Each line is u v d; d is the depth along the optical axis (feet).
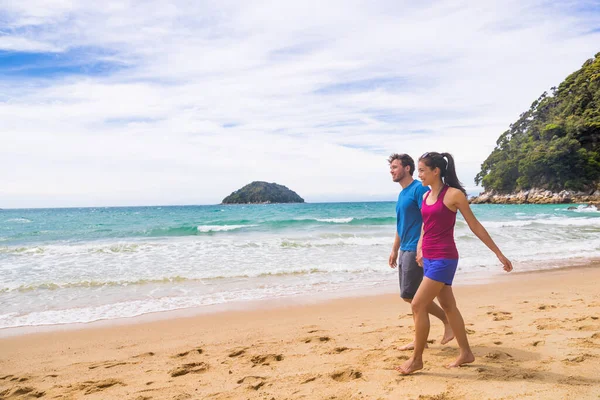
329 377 10.81
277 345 14.51
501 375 10.14
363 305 21.18
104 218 130.93
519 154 273.75
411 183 12.32
